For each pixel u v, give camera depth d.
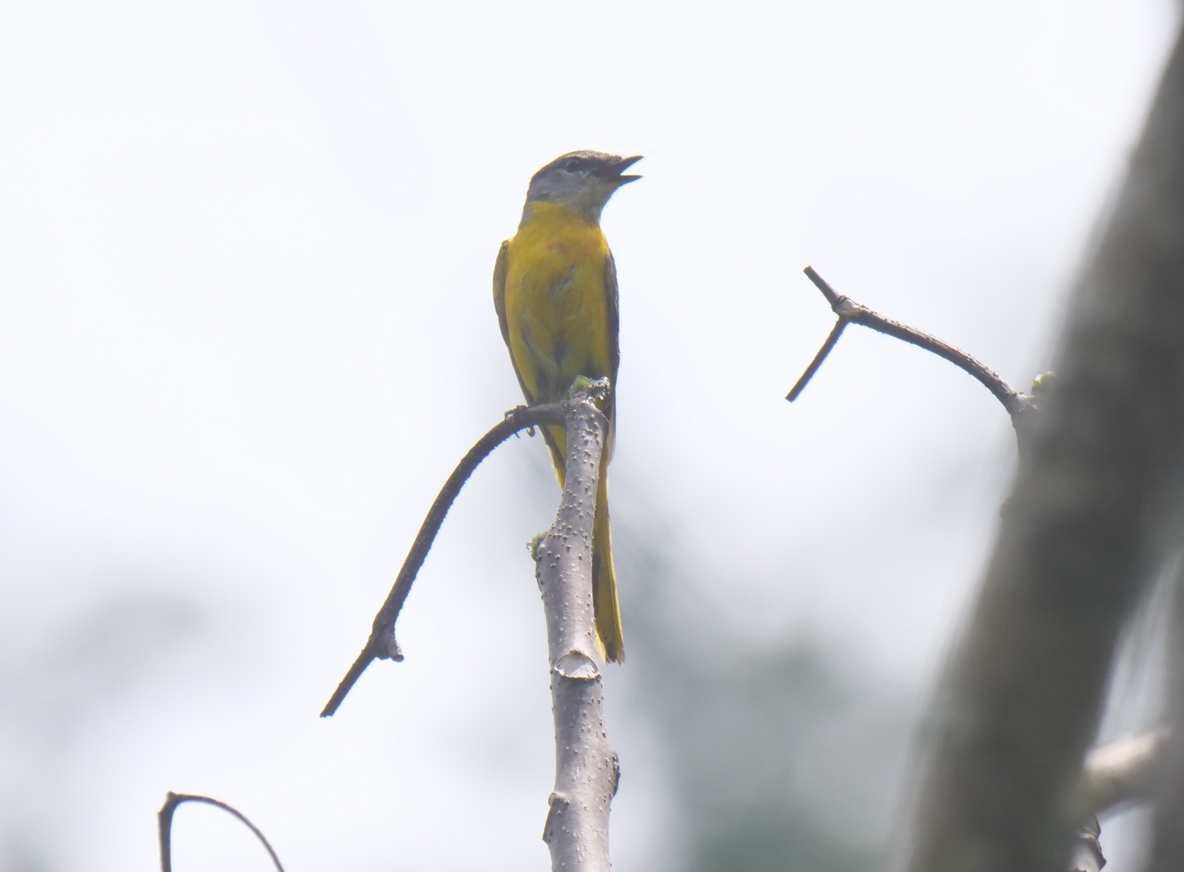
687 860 19.50
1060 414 1.84
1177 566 1.80
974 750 2.01
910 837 2.11
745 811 19.55
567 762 3.50
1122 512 1.82
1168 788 1.79
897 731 18.62
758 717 20.39
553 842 3.31
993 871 2.02
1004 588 1.94
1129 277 1.75
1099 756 2.28
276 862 4.43
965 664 2.01
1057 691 1.92
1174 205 1.71
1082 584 1.86
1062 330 1.86
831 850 18.72
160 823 4.44
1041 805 1.98
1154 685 1.84
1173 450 1.79
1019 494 1.91
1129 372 1.78
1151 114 1.73
